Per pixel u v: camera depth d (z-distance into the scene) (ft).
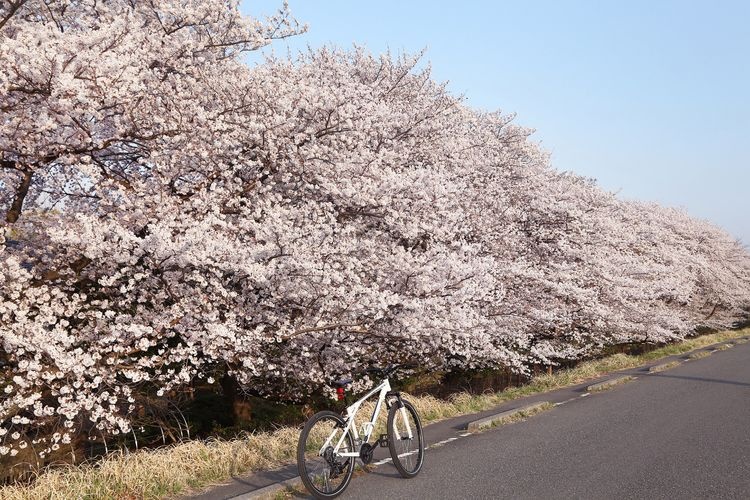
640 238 83.10
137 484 16.52
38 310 26.99
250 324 31.01
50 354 23.03
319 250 29.81
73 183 30.71
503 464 19.40
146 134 29.99
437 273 33.50
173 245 24.72
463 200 46.01
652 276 71.61
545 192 56.49
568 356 58.34
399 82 49.57
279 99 31.50
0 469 23.80
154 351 33.45
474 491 16.38
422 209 36.91
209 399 44.50
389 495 16.15
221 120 30.32
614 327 63.41
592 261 57.11
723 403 32.04
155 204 29.30
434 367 48.39
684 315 94.63
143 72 27.25
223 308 30.40
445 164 46.44
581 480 17.33
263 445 20.77
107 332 27.07
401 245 37.96
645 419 27.55
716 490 16.21
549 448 21.74
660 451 20.92
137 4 30.55
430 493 16.25
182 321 27.78
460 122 53.98
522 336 47.96
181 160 30.42
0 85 23.50
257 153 32.73
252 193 32.81
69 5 29.04
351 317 32.24
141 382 30.32
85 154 28.43
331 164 33.14
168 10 29.53
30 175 28.58
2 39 24.43
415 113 44.24
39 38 23.52
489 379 59.72
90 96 25.63
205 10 30.22
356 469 18.60
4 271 25.03
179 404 36.37
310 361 35.68
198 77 31.71
